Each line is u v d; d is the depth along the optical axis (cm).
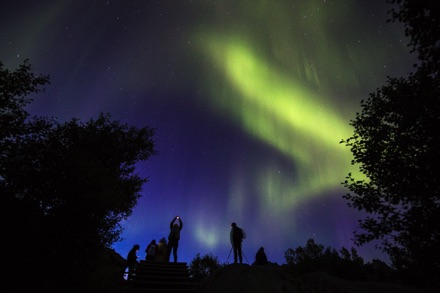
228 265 1130
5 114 760
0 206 759
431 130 662
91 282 829
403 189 705
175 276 1023
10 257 739
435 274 628
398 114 734
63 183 833
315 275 1198
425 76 684
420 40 634
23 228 770
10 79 739
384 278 1256
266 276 988
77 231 827
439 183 670
